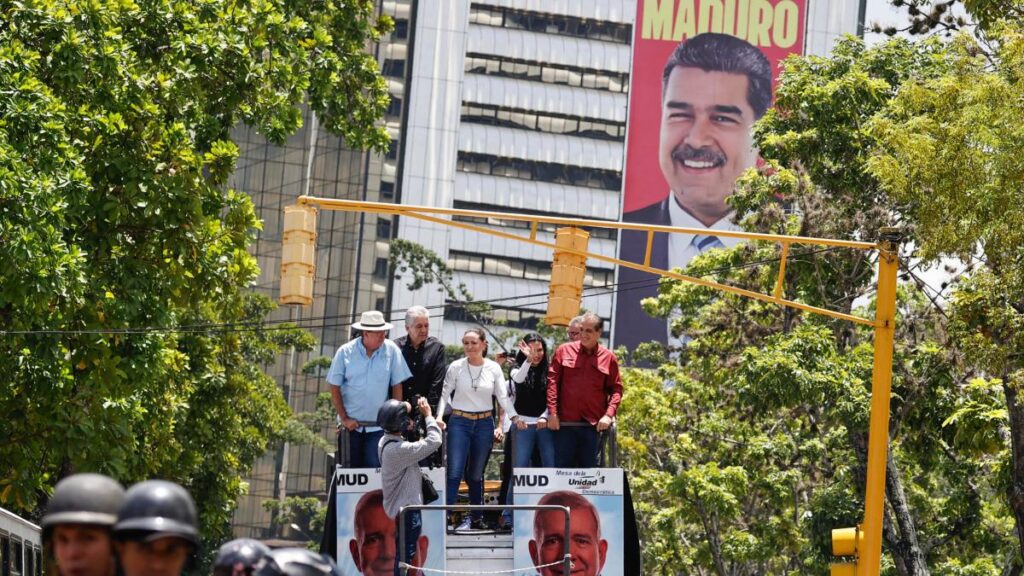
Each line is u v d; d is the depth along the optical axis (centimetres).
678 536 4875
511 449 1606
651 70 15462
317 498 13738
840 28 15425
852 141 3394
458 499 1720
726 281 3688
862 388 3066
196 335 4006
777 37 15425
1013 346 2231
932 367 3080
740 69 15400
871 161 2277
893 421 3106
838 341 3359
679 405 4569
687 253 15350
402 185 15812
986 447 2722
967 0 2559
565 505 1478
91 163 2403
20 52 2303
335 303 15312
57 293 2144
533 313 16050
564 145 16488
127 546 393
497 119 16450
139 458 3303
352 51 3384
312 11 3319
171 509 399
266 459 14600
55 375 2328
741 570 5162
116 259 2442
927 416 3153
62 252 2156
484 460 1603
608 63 16762
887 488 3166
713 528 4259
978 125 2144
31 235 2098
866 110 3441
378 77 3400
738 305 3662
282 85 2872
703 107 15388
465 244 16025
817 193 3322
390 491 1416
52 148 2244
